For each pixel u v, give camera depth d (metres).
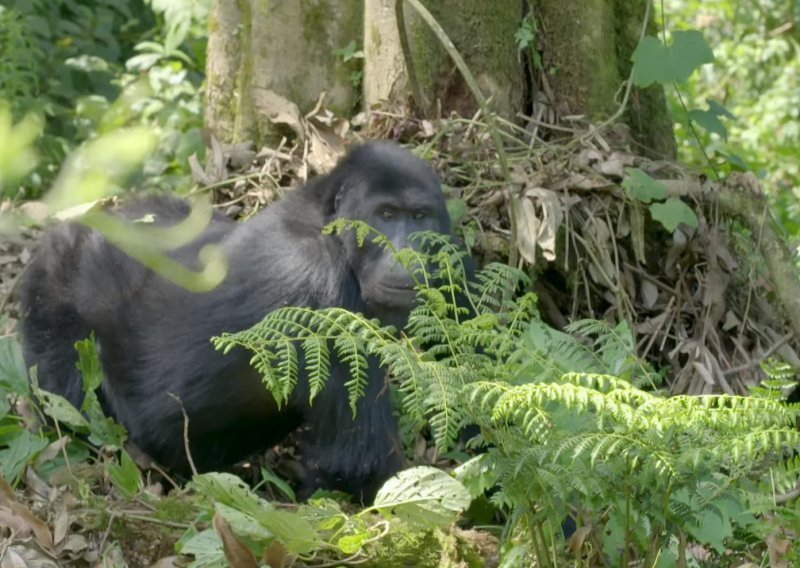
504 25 9.42
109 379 7.77
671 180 8.53
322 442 6.83
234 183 9.21
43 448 6.56
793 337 8.27
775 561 5.31
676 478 4.95
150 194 8.58
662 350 8.26
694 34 8.73
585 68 9.49
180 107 13.09
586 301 8.37
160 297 7.55
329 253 7.10
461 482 5.62
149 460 7.64
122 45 17.66
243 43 9.88
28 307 8.14
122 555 5.66
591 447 4.93
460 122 8.87
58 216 2.22
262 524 5.21
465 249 7.88
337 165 7.34
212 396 7.24
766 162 15.54
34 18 15.81
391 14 9.36
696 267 8.48
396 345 5.18
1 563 5.24
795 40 20.39
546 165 8.68
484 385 4.95
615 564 5.50
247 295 7.17
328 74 9.73
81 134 13.76
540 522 5.23
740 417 4.84
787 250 8.44
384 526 5.67
